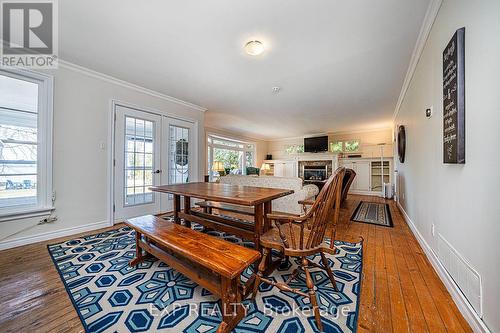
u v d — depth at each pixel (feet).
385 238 8.06
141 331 3.52
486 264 3.30
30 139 7.59
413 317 3.86
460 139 3.92
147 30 6.22
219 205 12.49
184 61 8.11
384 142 21.33
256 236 5.52
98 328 3.59
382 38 6.53
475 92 3.53
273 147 30.07
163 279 5.12
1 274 5.34
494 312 3.11
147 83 10.31
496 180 3.06
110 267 5.70
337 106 14.05
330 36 6.44
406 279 5.13
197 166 14.14
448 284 4.64
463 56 3.84
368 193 21.11
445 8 4.74
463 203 4.03
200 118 14.48
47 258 6.23
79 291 4.63
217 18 5.66
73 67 8.43
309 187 10.60
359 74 9.14
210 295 4.50
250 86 10.64
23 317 3.85
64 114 8.23
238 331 3.54
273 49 7.19
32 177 7.63
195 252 4.00
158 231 5.25
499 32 2.94
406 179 10.57
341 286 4.84
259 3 5.12
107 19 5.76
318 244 4.38
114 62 8.23
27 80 7.49
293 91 11.33
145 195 11.16
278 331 3.52
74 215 8.51
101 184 9.36
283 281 5.03
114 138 9.82
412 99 8.72
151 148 11.47
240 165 26.71
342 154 22.84
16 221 7.14
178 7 5.26
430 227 6.14
